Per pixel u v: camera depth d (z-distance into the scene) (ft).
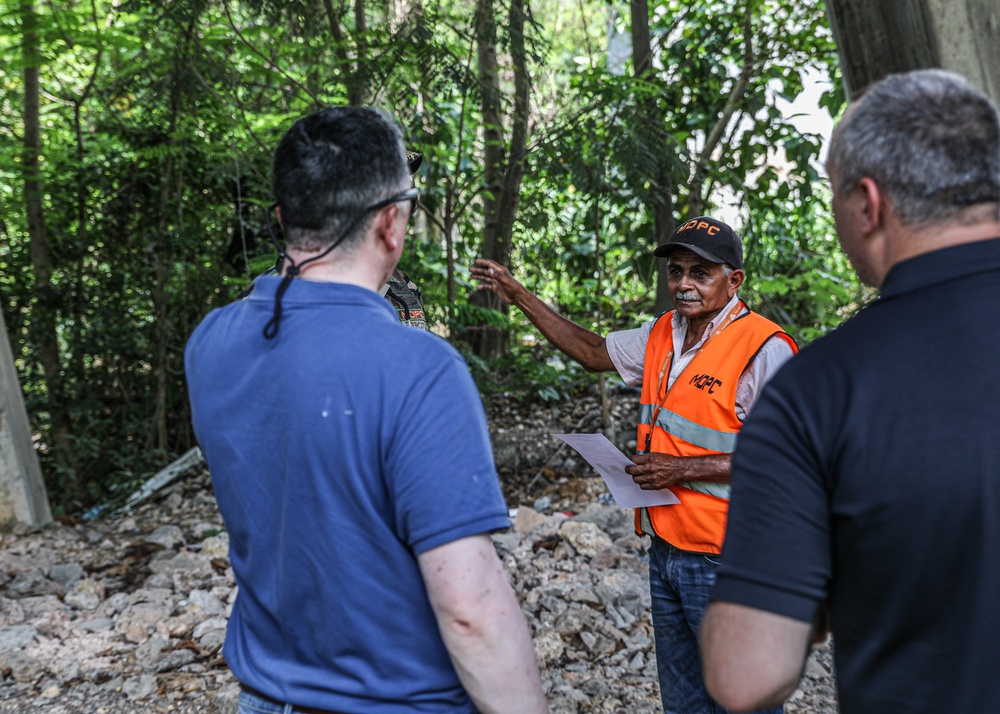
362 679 4.13
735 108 20.35
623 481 7.21
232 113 19.71
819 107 19.74
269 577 4.32
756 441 3.61
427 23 16.76
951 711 3.33
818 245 24.85
